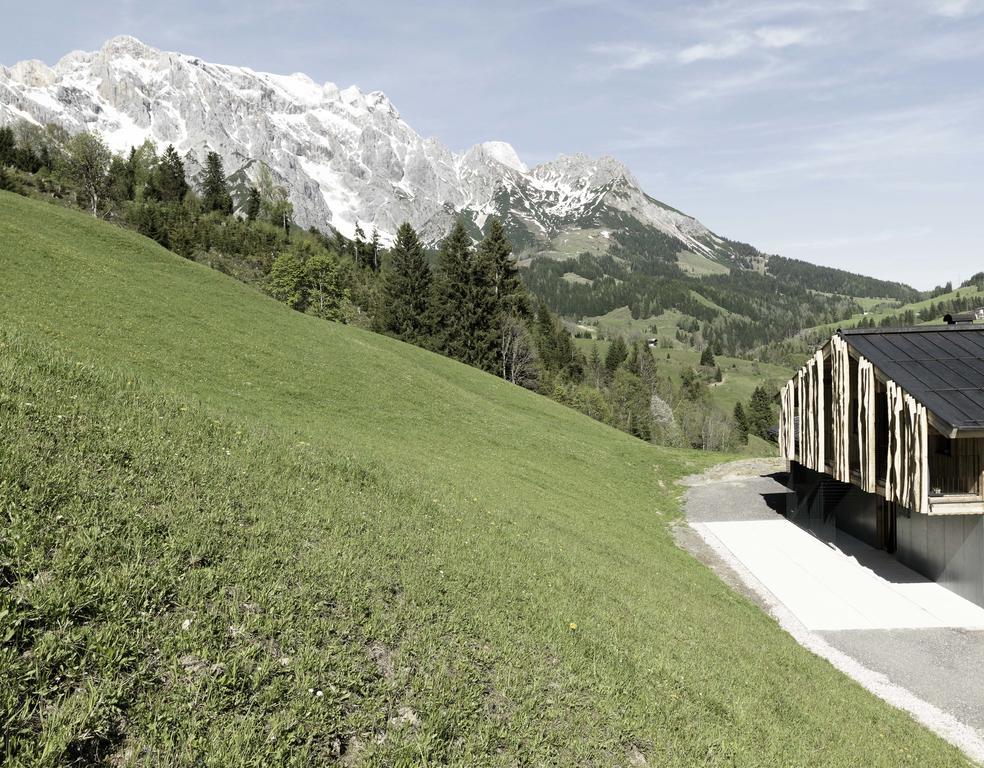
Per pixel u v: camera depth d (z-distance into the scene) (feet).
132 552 24.85
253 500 34.73
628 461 151.84
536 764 23.91
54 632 19.67
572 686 30.53
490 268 295.48
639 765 26.86
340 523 37.45
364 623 27.89
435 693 25.29
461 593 35.45
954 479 79.82
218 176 591.78
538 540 56.75
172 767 17.60
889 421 80.43
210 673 21.24
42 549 22.30
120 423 35.60
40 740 16.40
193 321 108.06
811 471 112.68
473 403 142.51
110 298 100.53
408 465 68.28
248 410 75.25
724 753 30.07
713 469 155.43
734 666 44.06
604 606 44.65
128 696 19.01
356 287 421.59
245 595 25.81
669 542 94.27
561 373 424.46
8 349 39.24
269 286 326.44
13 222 117.60
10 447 26.84
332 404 98.94
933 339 90.68
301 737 20.51
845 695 48.65
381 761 20.98
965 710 53.06
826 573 87.20
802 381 107.55
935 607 75.82
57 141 558.97
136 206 421.59
